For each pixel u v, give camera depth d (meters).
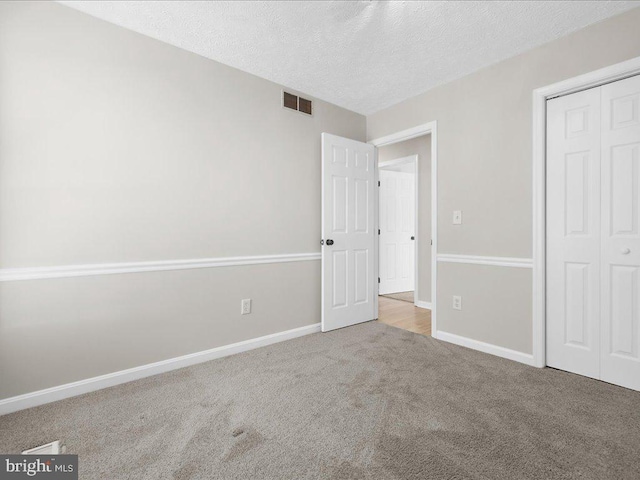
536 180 2.33
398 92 3.09
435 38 2.22
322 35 2.20
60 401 1.87
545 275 2.33
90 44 1.99
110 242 2.07
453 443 1.48
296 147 3.05
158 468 1.33
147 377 2.18
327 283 3.15
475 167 2.70
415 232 4.38
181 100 2.35
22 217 1.79
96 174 2.01
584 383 2.05
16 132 1.77
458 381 2.10
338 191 3.24
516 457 1.38
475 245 2.70
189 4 1.89
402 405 1.80
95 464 1.35
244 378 2.16
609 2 1.87
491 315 2.60
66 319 1.92
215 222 2.53
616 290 2.03
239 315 2.66
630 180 1.98
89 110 1.99
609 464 1.33
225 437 1.53
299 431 1.58
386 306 4.31
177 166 2.33
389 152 4.73
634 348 1.97
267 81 2.83
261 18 2.02
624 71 1.95
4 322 1.75
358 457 1.39
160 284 2.27
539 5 1.89
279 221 2.92
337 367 2.33
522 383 2.06
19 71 1.77
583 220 2.16
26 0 1.80
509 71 2.48
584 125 2.15
